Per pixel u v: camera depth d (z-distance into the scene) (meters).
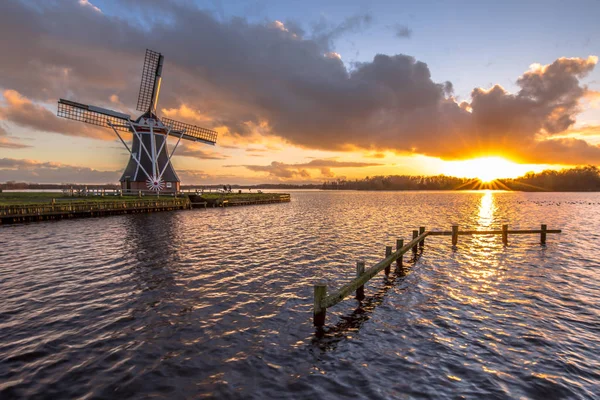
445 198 127.19
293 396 7.01
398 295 13.51
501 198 126.88
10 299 12.18
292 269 17.06
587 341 9.62
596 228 34.12
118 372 7.71
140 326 10.12
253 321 10.70
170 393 7.00
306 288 14.12
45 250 20.69
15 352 8.51
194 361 8.27
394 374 7.90
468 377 7.81
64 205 38.03
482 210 61.38
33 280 14.46
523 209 64.44
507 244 24.48
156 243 23.39
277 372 7.89
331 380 7.61
